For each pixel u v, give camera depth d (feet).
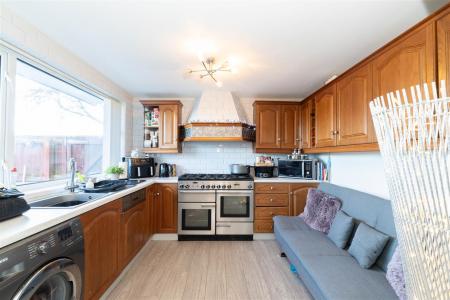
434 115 1.59
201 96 11.53
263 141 11.63
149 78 9.49
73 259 4.54
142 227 8.95
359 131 6.59
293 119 11.78
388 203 5.96
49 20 5.45
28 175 6.49
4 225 3.82
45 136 7.14
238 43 6.47
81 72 7.64
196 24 5.56
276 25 5.58
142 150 12.17
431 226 1.62
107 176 9.71
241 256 8.89
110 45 6.65
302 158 11.53
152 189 10.37
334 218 7.30
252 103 12.77
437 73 4.18
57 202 6.26
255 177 11.87
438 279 1.60
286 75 9.04
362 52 7.01
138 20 5.42
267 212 10.64
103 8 4.99
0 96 5.38
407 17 5.24
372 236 5.42
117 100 11.12
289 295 6.47
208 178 10.70
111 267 6.38
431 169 1.59
